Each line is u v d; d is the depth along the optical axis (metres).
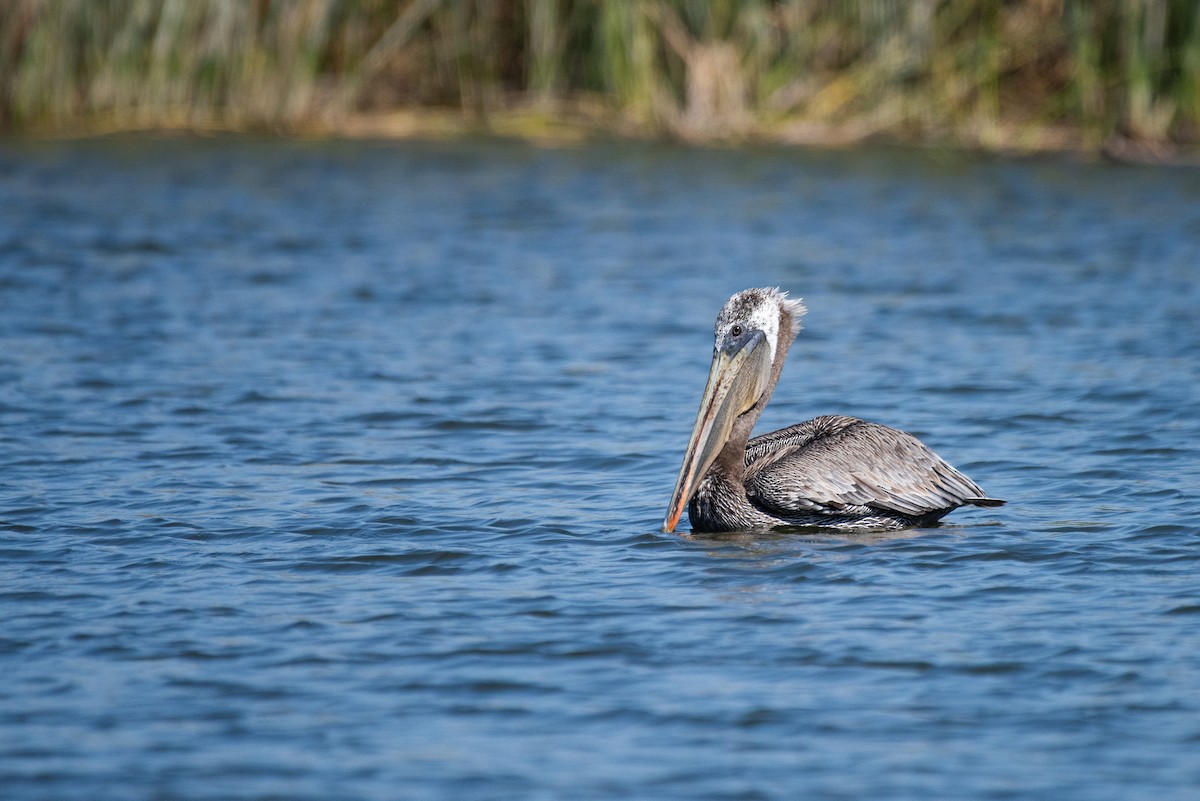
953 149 35.97
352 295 22.00
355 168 33.81
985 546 11.53
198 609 9.96
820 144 36.66
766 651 9.23
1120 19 34.94
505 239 26.61
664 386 17.03
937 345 19.09
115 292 21.84
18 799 7.38
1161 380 17.03
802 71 37.03
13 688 8.66
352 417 15.56
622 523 12.17
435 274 23.58
